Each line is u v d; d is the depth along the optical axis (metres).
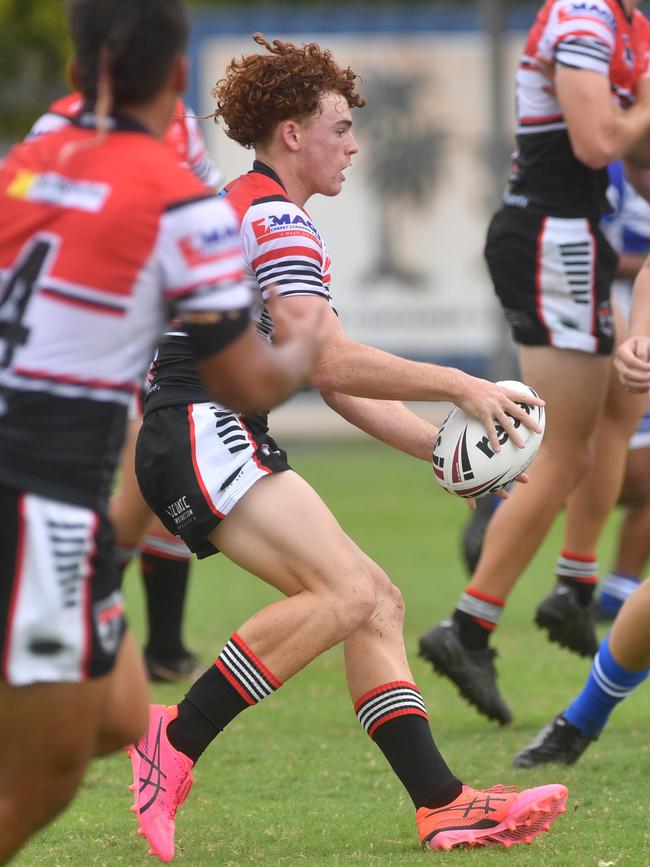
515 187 19.19
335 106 13.92
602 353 18.53
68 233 9.34
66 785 9.82
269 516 13.04
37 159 9.80
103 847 13.59
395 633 13.71
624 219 25.44
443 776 13.38
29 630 9.17
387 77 64.06
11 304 9.37
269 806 15.06
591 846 13.23
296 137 13.91
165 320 9.70
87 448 9.34
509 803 13.27
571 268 18.56
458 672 18.39
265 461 13.20
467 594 18.50
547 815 13.39
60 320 9.27
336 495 46.31
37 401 9.23
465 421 13.38
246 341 9.70
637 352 15.38
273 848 13.48
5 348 9.31
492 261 19.23
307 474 52.66
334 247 65.12
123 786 16.03
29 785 9.66
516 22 63.12
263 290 13.33
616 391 19.78
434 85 64.19
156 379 13.75
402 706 13.41
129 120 9.81
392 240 64.94
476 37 64.06
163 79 9.79
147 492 13.62
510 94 63.50
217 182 20.59
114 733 10.63
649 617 15.21
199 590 30.98
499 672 22.42
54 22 62.88
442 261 64.94
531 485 18.42
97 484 9.43
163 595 21.17
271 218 13.40
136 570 35.59
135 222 9.34
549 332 18.56
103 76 9.55
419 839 13.50
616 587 25.30
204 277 9.46
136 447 13.83
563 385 18.53
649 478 24.73
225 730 18.84
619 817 14.36
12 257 9.47
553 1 18.56
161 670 21.50
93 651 9.41
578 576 20.17
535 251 18.67
